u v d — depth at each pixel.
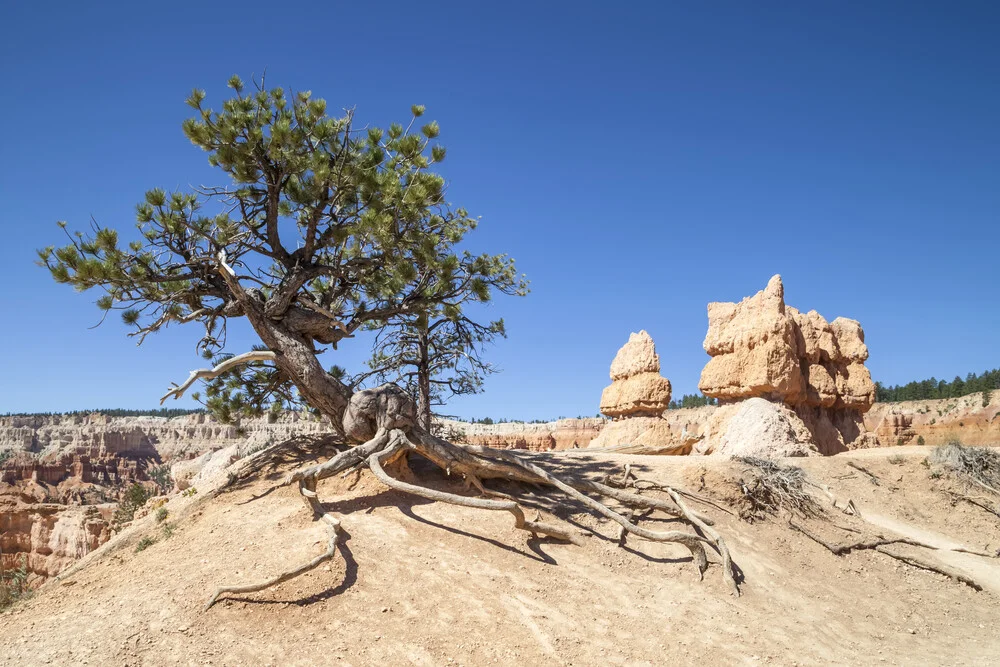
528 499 17.98
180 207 17.27
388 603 12.84
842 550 18.30
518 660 11.73
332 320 18.73
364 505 16.53
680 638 13.05
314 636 11.84
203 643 11.33
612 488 18.59
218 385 20.58
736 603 14.77
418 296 19.94
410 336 28.84
